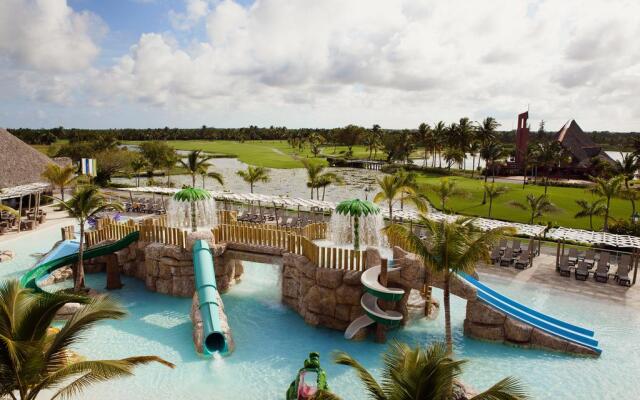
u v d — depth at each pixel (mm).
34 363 8664
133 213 39469
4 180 39656
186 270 21609
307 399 11953
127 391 13641
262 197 38094
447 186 42156
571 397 13594
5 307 9273
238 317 19547
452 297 22172
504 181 72750
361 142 158000
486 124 88188
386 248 21891
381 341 17062
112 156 68000
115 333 17703
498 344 17125
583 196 52719
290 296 20594
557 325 17594
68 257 22547
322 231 23609
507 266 25781
